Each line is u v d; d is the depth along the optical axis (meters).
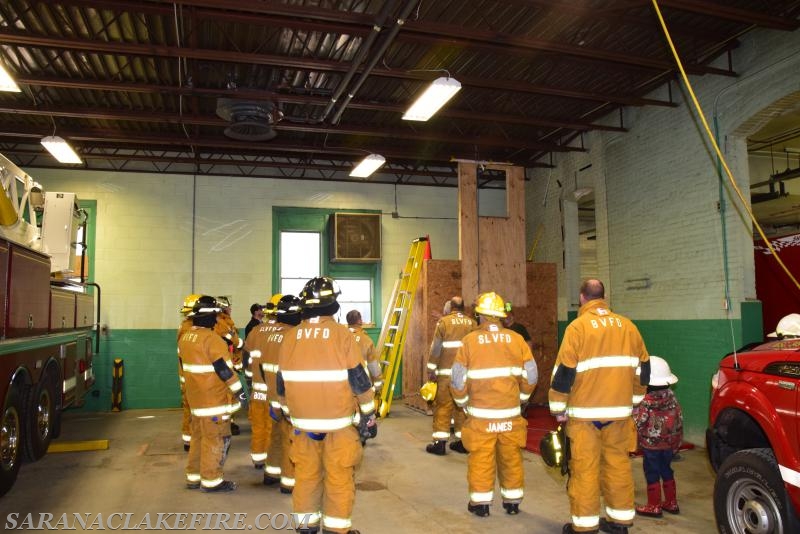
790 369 4.18
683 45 8.59
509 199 11.29
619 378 4.56
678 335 9.40
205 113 10.88
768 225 16.98
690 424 9.08
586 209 16.92
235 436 9.41
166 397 12.96
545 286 11.91
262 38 8.10
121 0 6.99
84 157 12.56
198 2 6.50
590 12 7.40
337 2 7.16
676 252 9.50
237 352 9.50
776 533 4.09
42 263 7.03
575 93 9.12
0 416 5.73
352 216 13.71
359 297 14.17
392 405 12.59
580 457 4.59
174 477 6.88
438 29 7.27
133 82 8.91
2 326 5.65
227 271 13.47
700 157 9.06
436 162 14.41
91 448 8.46
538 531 5.07
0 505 5.85
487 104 10.84
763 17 7.15
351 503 4.27
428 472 7.05
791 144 12.73
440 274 11.34
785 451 4.04
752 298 8.35
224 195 13.62
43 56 8.63
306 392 4.19
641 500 5.96
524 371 5.34
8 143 12.53
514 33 8.16
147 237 13.16
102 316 12.84
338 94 8.88
